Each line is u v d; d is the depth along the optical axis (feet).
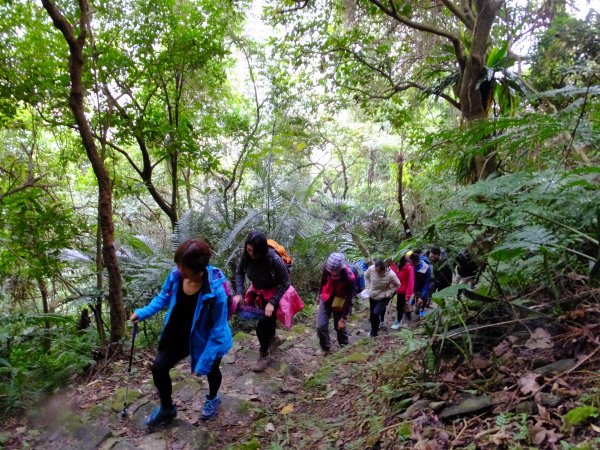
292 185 30.99
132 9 24.98
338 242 32.65
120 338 17.24
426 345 10.36
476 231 10.77
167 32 27.35
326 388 14.21
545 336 9.14
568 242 9.55
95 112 24.16
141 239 27.68
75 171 34.88
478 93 22.21
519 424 7.41
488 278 11.23
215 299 11.14
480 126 10.32
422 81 36.63
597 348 8.11
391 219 43.24
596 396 7.18
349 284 18.74
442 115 39.96
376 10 29.78
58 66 24.08
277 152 31.99
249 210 28.32
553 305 9.71
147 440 11.19
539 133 9.86
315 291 32.48
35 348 15.97
